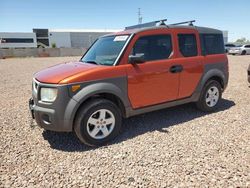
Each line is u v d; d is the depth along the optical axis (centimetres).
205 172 309
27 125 491
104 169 323
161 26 463
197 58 502
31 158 356
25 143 407
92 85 377
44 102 373
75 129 379
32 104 419
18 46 6888
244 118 505
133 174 309
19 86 957
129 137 424
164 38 461
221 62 550
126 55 414
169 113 550
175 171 313
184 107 591
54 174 314
